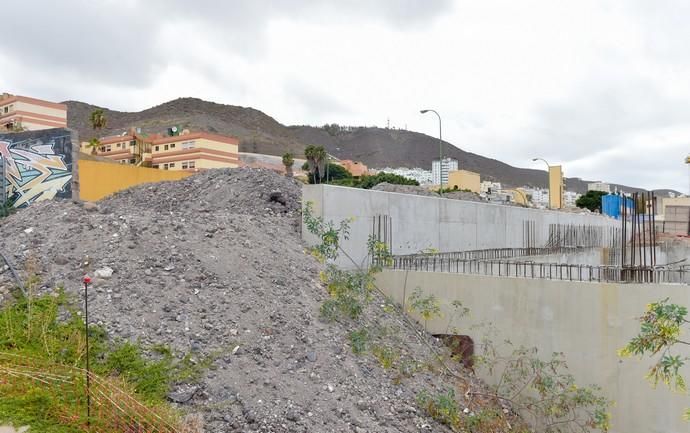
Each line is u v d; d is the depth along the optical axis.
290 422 6.89
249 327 8.67
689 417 6.30
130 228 10.73
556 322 10.99
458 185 68.88
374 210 15.29
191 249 10.46
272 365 7.98
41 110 60.91
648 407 9.84
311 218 12.93
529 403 10.64
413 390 9.33
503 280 11.79
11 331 7.18
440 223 18.25
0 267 8.98
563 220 28.94
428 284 12.91
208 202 17.14
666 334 6.02
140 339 7.55
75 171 16.44
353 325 10.53
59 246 9.77
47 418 5.59
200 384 7.03
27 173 16.97
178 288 9.05
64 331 7.36
